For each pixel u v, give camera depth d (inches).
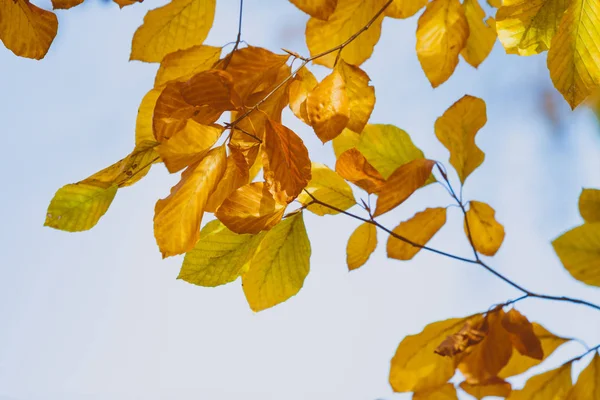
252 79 42.5
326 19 41.4
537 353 42.4
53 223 41.5
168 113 40.8
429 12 44.9
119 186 41.8
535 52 43.8
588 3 41.8
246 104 42.4
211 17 42.7
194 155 40.9
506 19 43.8
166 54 42.7
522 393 43.0
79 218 41.7
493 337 43.0
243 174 41.5
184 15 42.6
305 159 41.4
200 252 43.9
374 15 44.3
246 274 45.0
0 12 42.9
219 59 42.6
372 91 43.8
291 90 43.2
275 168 41.4
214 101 40.7
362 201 45.1
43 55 43.7
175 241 40.5
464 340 42.4
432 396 43.0
